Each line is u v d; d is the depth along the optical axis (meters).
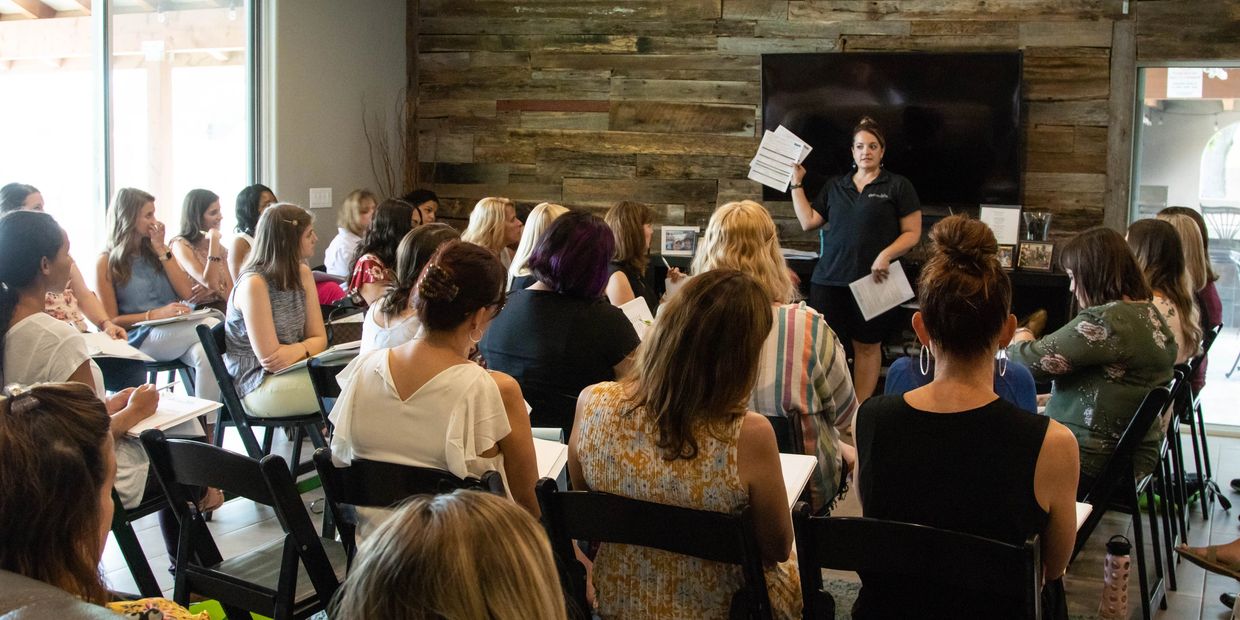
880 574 1.97
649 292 4.05
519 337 2.98
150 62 5.86
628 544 2.03
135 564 2.63
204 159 6.25
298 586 2.33
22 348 2.81
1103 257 3.24
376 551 0.99
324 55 6.83
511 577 0.98
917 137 6.37
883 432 1.96
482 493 1.05
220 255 5.37
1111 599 3.08
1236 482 4.76
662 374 1.98
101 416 1.62
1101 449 3.21
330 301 5.54
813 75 6.48
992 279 1.88
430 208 6.66
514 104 7.32
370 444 2.30
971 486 1.87
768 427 1.99
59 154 5.53
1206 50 5.99
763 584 1.92
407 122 7.54
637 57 7.04
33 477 1.50
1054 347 3.25
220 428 4.22
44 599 1.30
